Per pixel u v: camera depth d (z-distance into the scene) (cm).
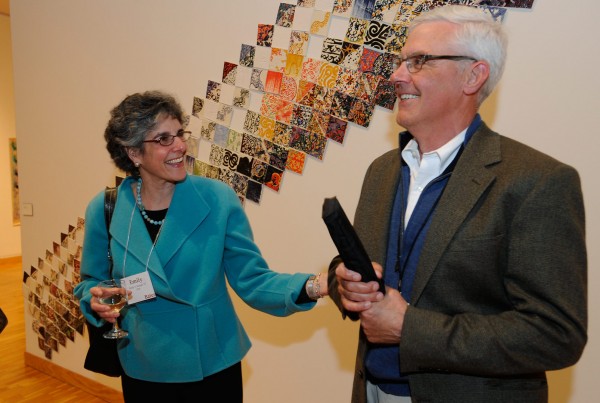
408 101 105
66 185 278
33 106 284
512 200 89
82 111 265
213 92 222
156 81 240
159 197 143
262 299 140
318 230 201
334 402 205
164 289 135
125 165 142
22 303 434
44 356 305
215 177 228
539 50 149
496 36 99
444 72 99
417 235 104
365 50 181
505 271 90
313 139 198
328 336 205
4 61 553
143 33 240
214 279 139
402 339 93
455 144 104
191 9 224
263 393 226
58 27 267
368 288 94
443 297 97
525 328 84
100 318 143
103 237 149
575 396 155
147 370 139
